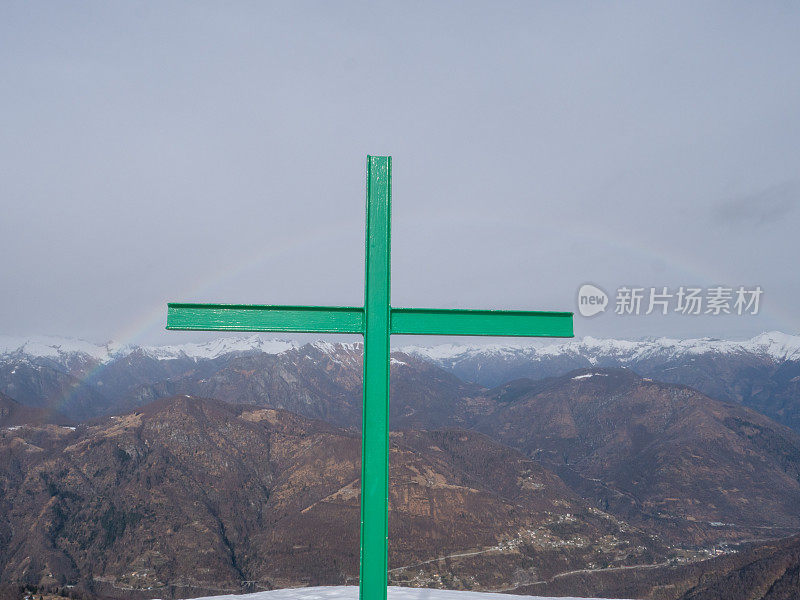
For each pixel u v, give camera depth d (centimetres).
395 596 1445
